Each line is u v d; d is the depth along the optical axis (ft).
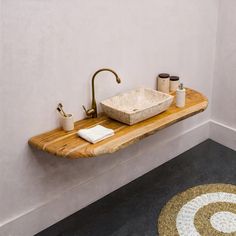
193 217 7.03
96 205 7.54
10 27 5.32
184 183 8.14
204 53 8.89
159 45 7.69
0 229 6.24
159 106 6.79
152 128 6.45
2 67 5.42
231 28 8.61
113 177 7.86
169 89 8.03
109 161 7.66
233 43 8.68
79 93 6.61
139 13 7.00
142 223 6.99
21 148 6.10
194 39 8.45
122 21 6.77
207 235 6.55
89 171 7.35
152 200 7.61
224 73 9.15
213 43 9.02
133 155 8.14
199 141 9.87
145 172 8.57
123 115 6.46
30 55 5.68
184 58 8.42
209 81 9.43
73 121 6.56
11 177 6.14
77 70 6.41
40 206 6.73
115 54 6.91
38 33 5.66
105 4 6.38
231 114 9.37
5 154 5.93
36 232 6.82
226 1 8.51
